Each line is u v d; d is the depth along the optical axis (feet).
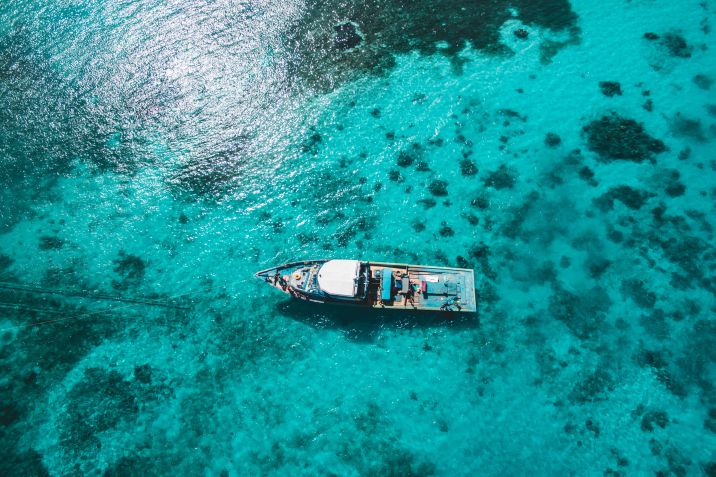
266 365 98.17
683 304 96.73
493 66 129.90
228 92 132.46
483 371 93.97
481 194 112.98
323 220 112.98
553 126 119.75
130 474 89.81
